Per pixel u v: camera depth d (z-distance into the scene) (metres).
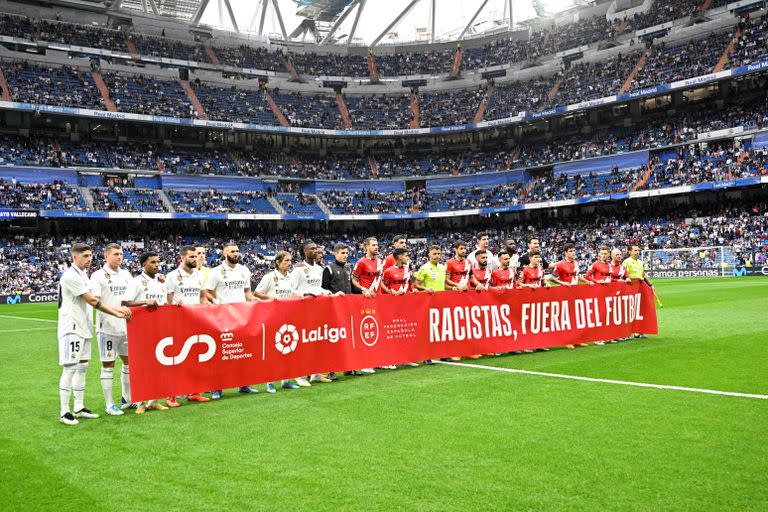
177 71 60.94
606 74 58.81
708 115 52.53
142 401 8.07
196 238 54.47
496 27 76.00
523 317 12.30
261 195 57.34
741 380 8.78
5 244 45.91
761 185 48.50
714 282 35.09
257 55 65.50
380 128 63.12
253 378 9.06
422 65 68.56
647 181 51.28
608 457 5.52
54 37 53.62
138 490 5.05
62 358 7.61
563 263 13.74
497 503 4.55
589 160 56.50
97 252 48.56
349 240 59.72
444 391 8.69
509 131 63.25
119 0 57.06
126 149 54.81
